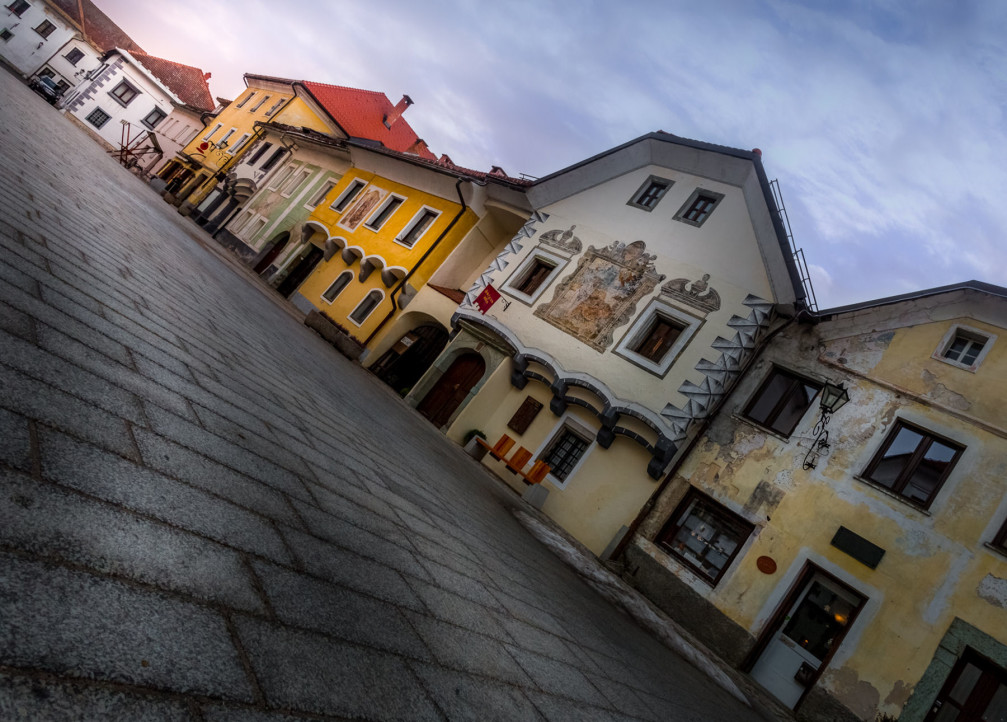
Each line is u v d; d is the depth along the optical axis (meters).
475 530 6.23
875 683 8.96
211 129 41.00
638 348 14.97
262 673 1.64
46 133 14.04
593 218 17.92
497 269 18.92
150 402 2.93
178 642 1.52
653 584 11.78
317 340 17.98
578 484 14.23
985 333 10.77
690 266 15.20
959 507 9.57
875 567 9.78
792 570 10.52
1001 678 8.27
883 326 12.03
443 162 27.86
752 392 13.13
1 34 43.94
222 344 5.84
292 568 2.32
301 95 34.06
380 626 2.39
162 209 22.42
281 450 3.73
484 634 3.21
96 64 47.91
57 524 1.62
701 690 6.77
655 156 17.55
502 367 16.73
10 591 1.32
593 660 4.48
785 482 11.45
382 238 23.33
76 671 1.25
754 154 14.94
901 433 10.80
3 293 2.92
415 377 20.09
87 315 3.56
